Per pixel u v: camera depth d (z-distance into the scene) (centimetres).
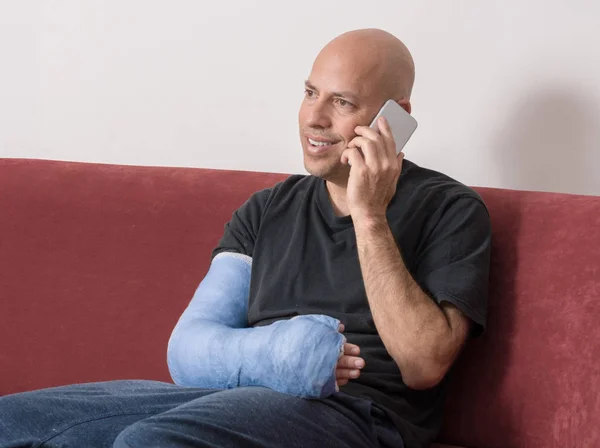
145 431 150
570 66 221
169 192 223
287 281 195
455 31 230
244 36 249
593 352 180
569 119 222
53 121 270
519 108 226
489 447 190
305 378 166
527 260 192
